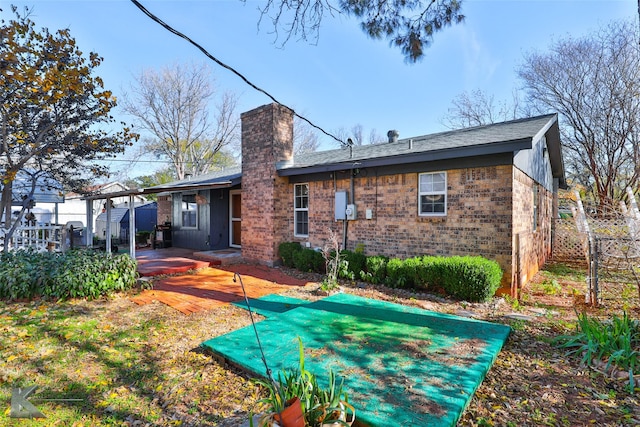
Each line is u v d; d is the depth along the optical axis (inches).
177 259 388.2
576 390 120.2
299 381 99.0
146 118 1023.6
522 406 110.5
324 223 348.2
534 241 351.6
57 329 173.6
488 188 247.0
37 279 223.9
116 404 111.4
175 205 523.2
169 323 188.2
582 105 683.4
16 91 257.9
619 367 130.4
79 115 301.0
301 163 386.6
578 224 407.8
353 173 322.7
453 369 127.3
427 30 204.7
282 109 378.6
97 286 235.0
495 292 244.4
